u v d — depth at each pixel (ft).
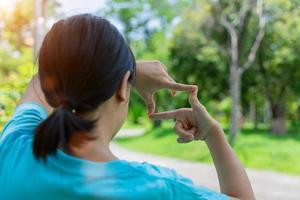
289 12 66.03
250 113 112.88
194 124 3.73
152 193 2.93
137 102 95.40
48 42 3.09
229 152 3.63
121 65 3.06
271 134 76.48
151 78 3.75
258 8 64.18
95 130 3.09
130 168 3.03
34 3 23.98
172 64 85.20
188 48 80.74
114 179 2.96
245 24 67.56
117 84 3.07
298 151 52.44
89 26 3.06
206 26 71.61
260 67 79.71
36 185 2.98
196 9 70.90
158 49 96.22
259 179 39.58
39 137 2.94
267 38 74.79
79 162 3.00
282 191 34.68
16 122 3.51
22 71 17.57
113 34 3.09
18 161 3.14
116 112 3.16
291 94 80.28
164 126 104.47
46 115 3.72
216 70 83.61
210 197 3.09
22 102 3.85
